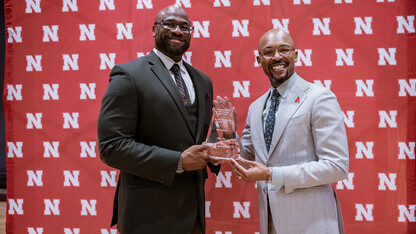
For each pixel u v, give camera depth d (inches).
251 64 79.7
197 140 56.3
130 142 52.1
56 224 82.0
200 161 51.6
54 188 82.2
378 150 77.2
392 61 77.1
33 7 83.0
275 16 79.1
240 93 79.9
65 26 82.4
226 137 57.2
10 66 83.4
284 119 56.2
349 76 77.9
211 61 80.4
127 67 55.2
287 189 53.2
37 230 82.3
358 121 77.7
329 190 56.5
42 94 82.8
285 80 58.7
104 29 81.8
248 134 67.1
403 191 76.5
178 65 61.6
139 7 81.2
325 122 54.1
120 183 58.2
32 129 82.9
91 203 81.6
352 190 77.7
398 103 76.9
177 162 51.4
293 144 55.4
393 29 77.1
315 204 53.8
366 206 77.3
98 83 81.8
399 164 76.7
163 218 53.3
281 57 57.4
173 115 55.0
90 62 82.0
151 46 81.0
